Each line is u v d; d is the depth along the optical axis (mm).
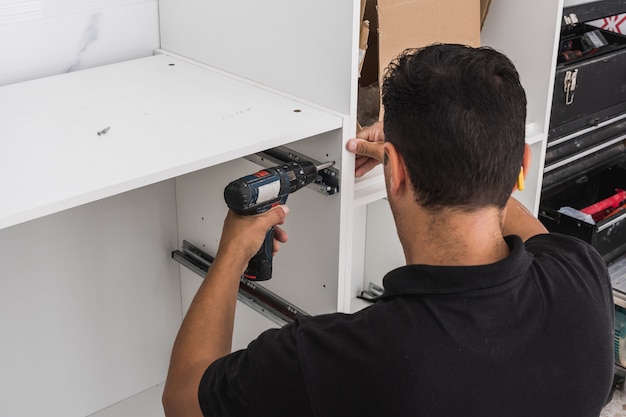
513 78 969
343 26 1418
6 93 1583
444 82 942
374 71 1782
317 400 911
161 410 2072
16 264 1768
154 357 2139
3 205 1135
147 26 1861
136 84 1646
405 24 1576
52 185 1198
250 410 965
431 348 886
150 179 1247
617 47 2133
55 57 1745
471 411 881
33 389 1911
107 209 1877
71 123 1433
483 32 1944
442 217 967
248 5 1600
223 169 1773
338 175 1519
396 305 927
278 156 1623
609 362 991
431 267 929
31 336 1856
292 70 1560
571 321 949
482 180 938
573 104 2033
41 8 1686
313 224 1616
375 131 1572
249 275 1495
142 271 2010
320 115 1482
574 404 945
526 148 1085
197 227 1949
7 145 1334
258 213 1363
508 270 932
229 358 1023
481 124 927
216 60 1742
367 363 894
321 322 979
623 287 2162
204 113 1489
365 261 2240
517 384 900
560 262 1021
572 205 2357
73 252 1854
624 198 2340
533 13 1839
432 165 945
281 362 943
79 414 2023
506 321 917
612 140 2223
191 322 1176
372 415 886
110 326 2002
